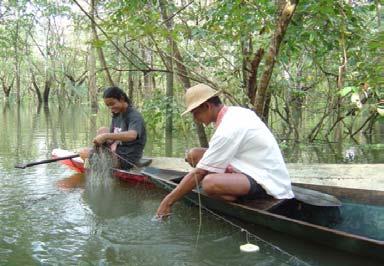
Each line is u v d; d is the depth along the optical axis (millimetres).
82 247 3125
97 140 5027
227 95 5723
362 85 5500
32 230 3463
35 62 28062
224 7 5633
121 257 2953
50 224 3604
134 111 5270
